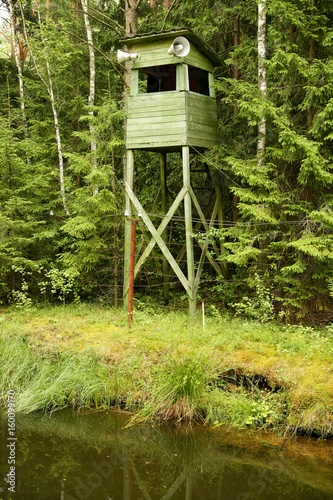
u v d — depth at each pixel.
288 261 8.95
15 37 14.02
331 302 9.45
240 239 8.59
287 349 6.86
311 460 5.51
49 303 11.26
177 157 12.33
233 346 7.04
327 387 6.07
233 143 10.90
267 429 6.22
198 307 10.31
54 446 6.05
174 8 13.23
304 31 8.17
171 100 9.16
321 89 7.89
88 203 10.49
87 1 13.57
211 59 10.01
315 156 7.69
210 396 6.57
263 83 9.08
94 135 10.44
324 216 7.77
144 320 8.67
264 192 8.73
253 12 10.47
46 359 7.75
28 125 16.08
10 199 10.61
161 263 11.98
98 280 11.74
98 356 7.41
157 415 6.62
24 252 11.13
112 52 14.79
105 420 6.68
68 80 14.50
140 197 11.94
